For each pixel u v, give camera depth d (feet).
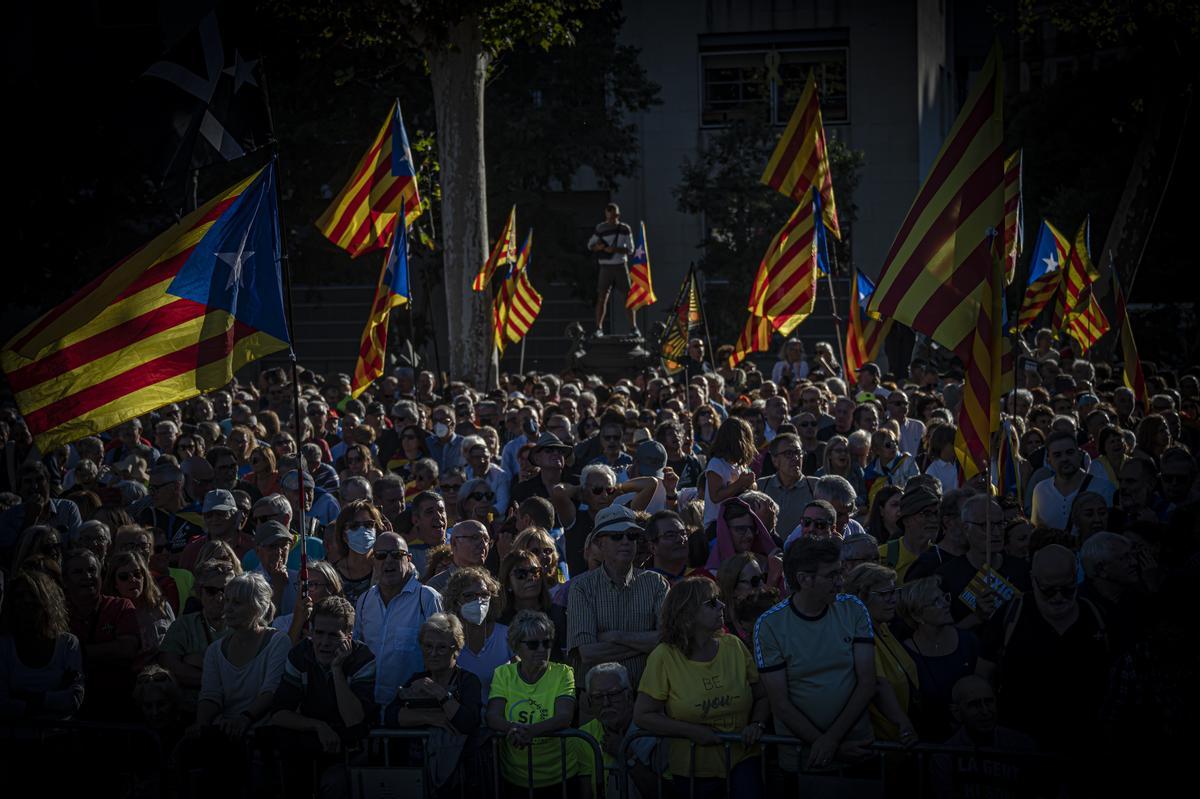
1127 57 128.47
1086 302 63.41
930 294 26.23
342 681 20.24
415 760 20.29
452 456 39.75
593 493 28.53
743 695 19.42
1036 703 19.89
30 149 85.30
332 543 28.86
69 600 23.26
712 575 24.18
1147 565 22.29
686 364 57.16
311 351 130.41
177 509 31.63
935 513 25.20
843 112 138.31
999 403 27.20
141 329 23.98
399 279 48.73
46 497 29.94
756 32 137.69
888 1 136.46
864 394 49.93
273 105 99.40
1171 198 107.24
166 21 107.45
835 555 18.81
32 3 106.01
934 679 19.99
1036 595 20.13
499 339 67.56
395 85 100.32
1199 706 16.44
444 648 20.10
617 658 21.68
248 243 24.76
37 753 20.77
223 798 20.35
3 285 87.76
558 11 74.33
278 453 38.01
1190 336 106.22
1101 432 33.45
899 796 18.94
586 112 113.80
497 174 108.68
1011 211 46.98
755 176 121.29
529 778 19.49
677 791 19.63
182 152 25.76
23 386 23.53
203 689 20.85
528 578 22.99
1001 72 25.71
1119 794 17.08
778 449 29.55
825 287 134.31
